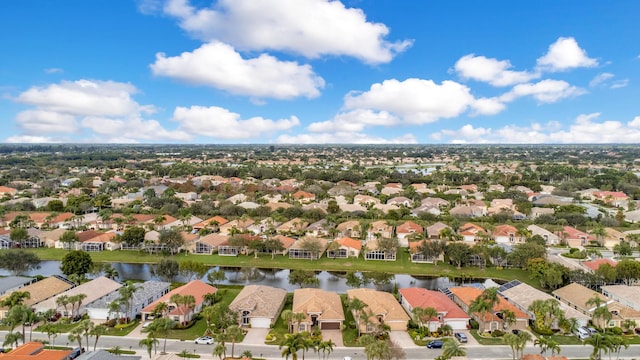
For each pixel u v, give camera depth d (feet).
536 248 428.15
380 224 570.87
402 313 294.87
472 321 293.23
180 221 624.18
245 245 481.87
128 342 264.52
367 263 453.58
